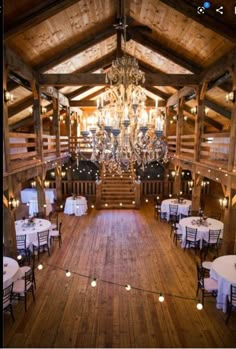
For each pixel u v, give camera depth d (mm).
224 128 13391
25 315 5457
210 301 5941
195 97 10664
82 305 5789
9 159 6684
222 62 7516
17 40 6617
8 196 6598
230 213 7184
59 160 12430
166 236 9820
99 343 4723
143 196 16172
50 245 8883
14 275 5527
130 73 5887
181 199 12078
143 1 7008
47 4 5887
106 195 14125
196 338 4855
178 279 6844
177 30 7605
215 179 8102
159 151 6223
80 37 8438
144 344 4707
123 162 6172
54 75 9406
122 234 10008
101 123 5793
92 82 9484
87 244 9062
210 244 8672
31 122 13258
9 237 6617
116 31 8781
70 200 12539
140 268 7410
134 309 5668
